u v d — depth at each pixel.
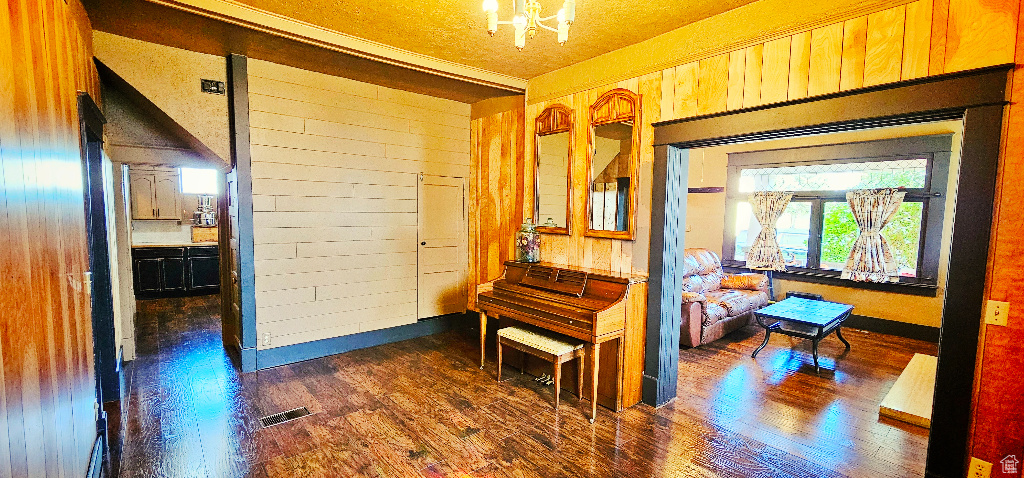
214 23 2.87
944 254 4.86
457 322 5.20
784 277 6.17
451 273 5.09
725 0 2.56
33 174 1.33
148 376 3.61
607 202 3.47
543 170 4.10
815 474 2.37
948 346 2.01
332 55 3.46
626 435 2.75
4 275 1.05
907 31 2.07
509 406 3.14
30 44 1.36
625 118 3.31
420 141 4.68
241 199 3.61
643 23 2.88
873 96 2.18
